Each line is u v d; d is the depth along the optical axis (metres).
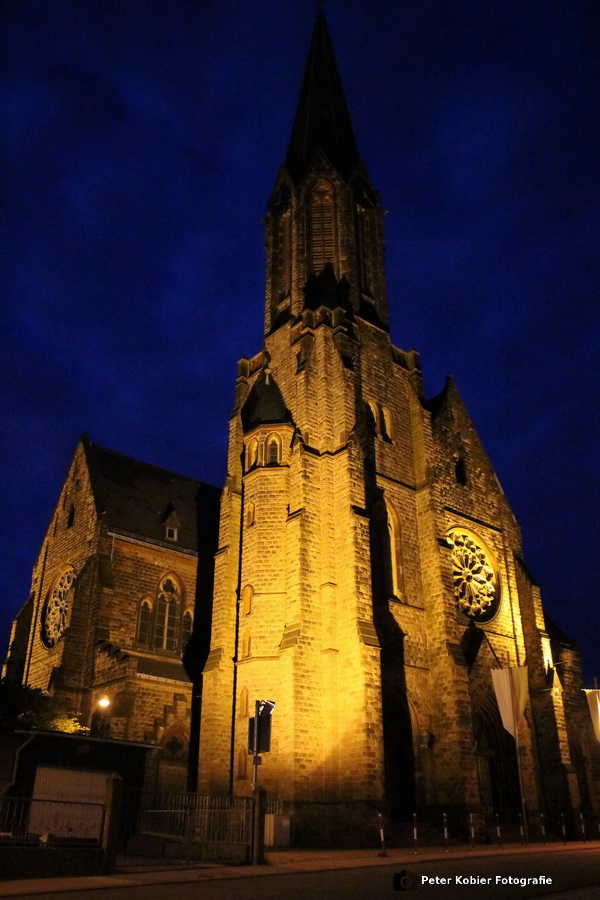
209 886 17.47
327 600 39.50
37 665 49.50
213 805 30.03
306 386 45.94
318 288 53.03
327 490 42.50
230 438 47.25
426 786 39.50
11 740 32.84
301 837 34.12
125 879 18.69
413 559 45.56
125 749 29.89
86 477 51.03
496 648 47.59
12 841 19.81
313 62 67.38
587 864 23.09
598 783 49.16
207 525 54.06
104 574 45.88
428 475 47.50
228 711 39.91
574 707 51.09
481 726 43.69
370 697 36.53
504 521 52.75
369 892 15.90
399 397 50.47
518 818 42.38
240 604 42.34
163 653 46.41
